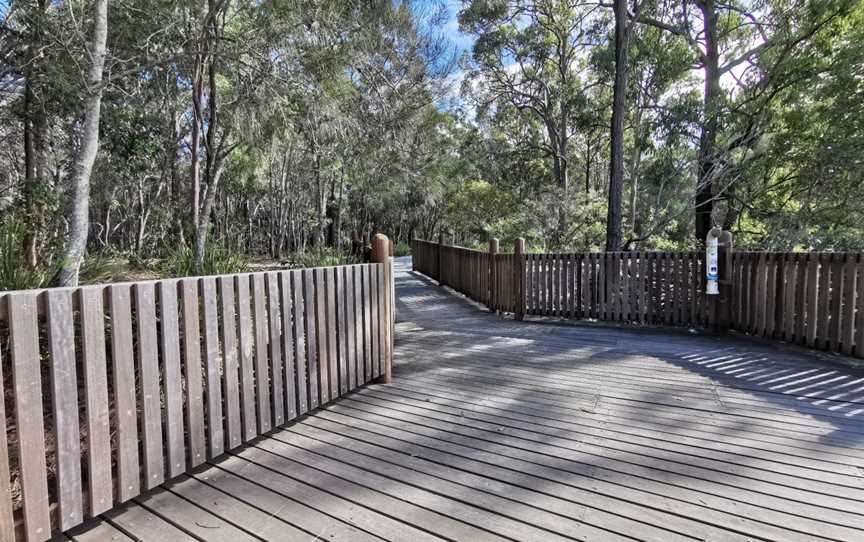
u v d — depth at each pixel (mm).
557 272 5879
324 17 5484
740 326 4750
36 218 5309
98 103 3789
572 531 1594
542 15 16656
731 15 11859
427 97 8492
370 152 8438
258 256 21984
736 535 1562
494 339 4820
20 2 4945
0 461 1362
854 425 2482
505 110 18141
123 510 1742
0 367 1362
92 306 1605
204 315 2039
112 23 5637
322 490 1879
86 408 1588
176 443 1925
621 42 8562
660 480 1932
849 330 3674
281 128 6156
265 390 2363
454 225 21297
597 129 18953
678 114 9820
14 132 7883
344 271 2965
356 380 3086
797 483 1896
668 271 5230
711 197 9625
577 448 2250
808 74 8859
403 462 2115
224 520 1678
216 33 5652
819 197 8750
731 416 2635
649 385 3225
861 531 1571
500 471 2025
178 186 13273
